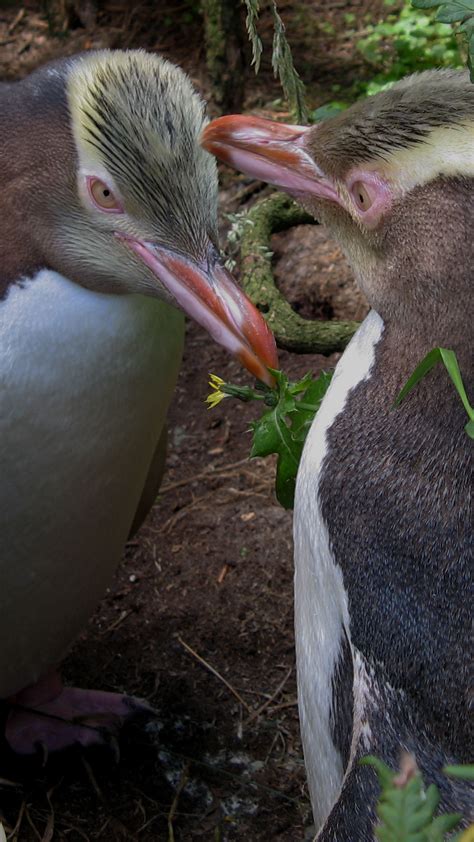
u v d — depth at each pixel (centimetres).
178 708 74
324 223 51
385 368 50
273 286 88
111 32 127
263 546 82
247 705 74
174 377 64
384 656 48
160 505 86
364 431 50
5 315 59
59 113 58
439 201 47
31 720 73
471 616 47
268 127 52
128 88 57
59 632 69
